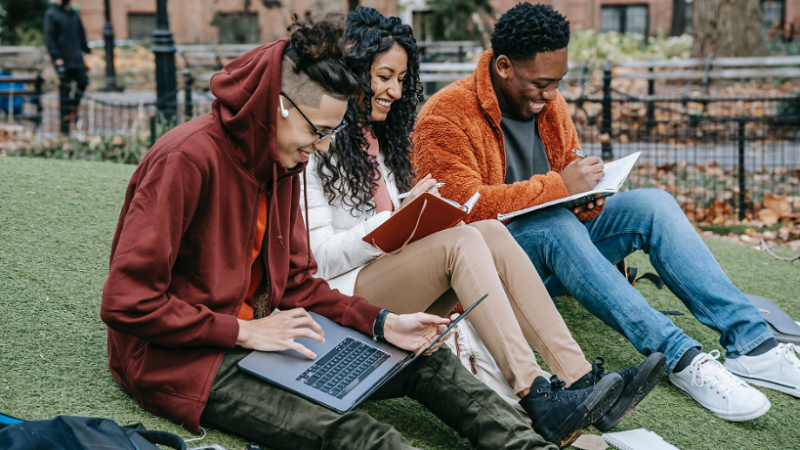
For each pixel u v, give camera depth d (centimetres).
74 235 363
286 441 212
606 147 714
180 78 1211
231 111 217
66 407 229
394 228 248
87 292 312
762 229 653
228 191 220
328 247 262
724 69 1138
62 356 261
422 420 259
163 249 207
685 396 298
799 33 1794
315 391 215
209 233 219
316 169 267
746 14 1324
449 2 1375
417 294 255
